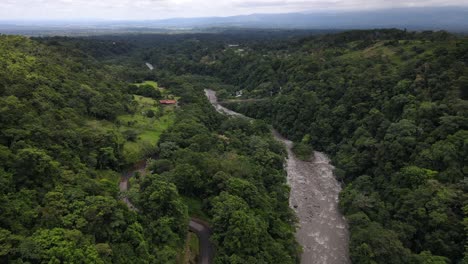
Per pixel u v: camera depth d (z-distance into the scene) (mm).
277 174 83750
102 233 44750
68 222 42500
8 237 36844
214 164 70688
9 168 45781
